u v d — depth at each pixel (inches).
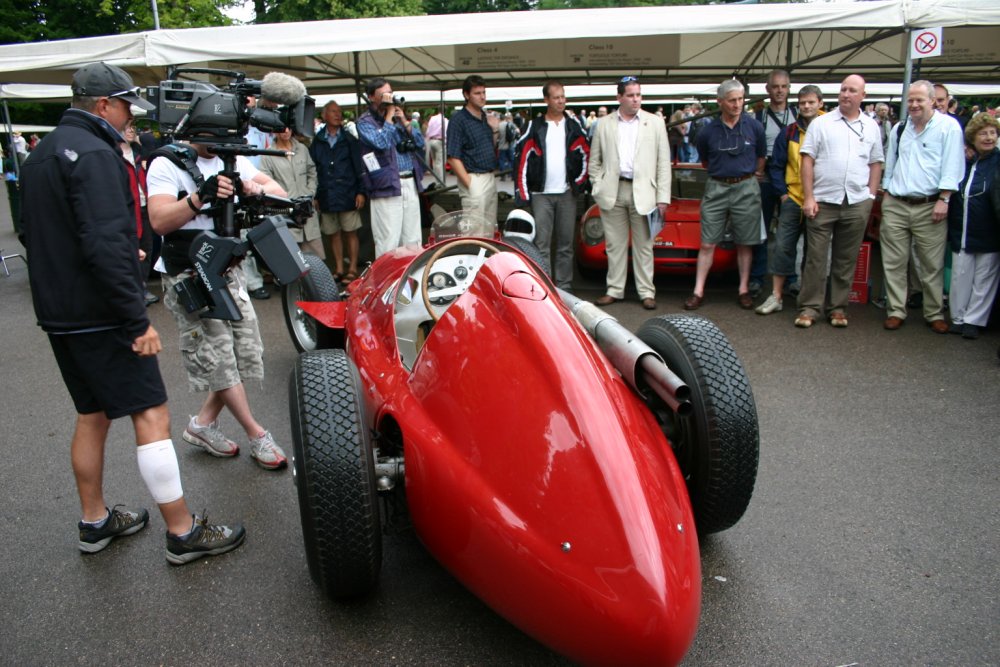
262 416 187.9
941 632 103.9
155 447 118.6
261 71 423.5
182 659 101.3
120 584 118.9
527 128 291.1
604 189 283.7
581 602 79.2
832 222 250.4
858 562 121.2
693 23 265.4
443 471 93.8
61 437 179.5
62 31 1101.1
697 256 294.7
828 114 245.3
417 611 110.1
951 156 231.6
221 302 121.1
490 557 87.1
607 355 112.7
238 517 138.7
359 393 105.8
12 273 410.6
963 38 394.0
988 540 127.0
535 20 270.8
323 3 1085.1
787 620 106.9
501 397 93.1
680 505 90.0
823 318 270.5
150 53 291.0
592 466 83.9
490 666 98.2
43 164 108.7
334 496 97.4
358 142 321.4
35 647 104.3
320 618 109.1
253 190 136.7
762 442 168.4
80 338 112.4
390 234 312.5
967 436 169.2
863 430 173.6
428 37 275.1
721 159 273.0
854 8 259.9
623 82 273.7
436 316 138.3
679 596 78.7
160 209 132.3
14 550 129.4
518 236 225.0
